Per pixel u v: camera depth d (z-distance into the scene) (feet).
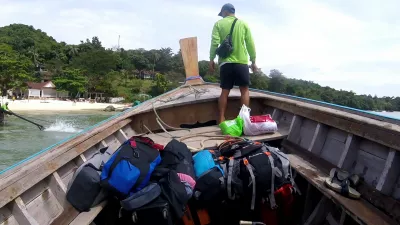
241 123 13.23
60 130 96.63
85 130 11.34
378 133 7.82
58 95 255.50
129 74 319.47
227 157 9.91
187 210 9.30
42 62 314.14
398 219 6.57
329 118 10.29
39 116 146.92
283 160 9.30
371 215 6.88
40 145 70.69
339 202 7.66
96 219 9.61
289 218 10.32
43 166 7.34
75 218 7.43
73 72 250.98
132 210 7.80
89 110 199.93
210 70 15.31
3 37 338.75
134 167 8.04
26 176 6.64
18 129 94.22
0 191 5.79
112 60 276.21
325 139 10.96
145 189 7.97
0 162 55.06
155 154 8.71
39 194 7.18
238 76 14.66
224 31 14.46
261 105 17.03
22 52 308.81
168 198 7.92
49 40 411.95
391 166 7.39
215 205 9.25
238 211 9.66
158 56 370.32
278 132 13.44
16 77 205.36
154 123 15.52
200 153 10.11
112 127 12.34
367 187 8.04
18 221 6.16
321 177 9.20
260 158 9.09
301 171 9.77
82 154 9.62
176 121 15.78
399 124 7.98
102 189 8.09
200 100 15.81
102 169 8.29
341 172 8.65
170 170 8.48
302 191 11.18
